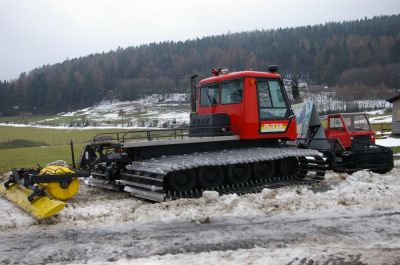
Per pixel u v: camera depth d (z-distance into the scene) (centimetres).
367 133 1476
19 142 4934
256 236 664
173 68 14350
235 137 1079
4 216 780
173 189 926
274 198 888
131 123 7994
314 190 1062
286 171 1141
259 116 1092
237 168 1034
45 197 791
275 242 634
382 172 1308
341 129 1464
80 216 790
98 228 719
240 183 1036
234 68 12775
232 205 831
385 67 11950
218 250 605
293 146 1194
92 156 1003
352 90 10519
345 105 8881
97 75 14038
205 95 1195
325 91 10612
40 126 8544
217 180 995
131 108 11512
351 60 12612
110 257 585
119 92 13562
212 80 1164
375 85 11312
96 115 10719
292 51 13238
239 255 575
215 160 950
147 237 668
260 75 1105
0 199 948
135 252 602
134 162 959
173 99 12462
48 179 864
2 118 11000
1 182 1180
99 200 958
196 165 907
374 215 769
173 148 1031
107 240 655
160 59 15112
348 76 11744
